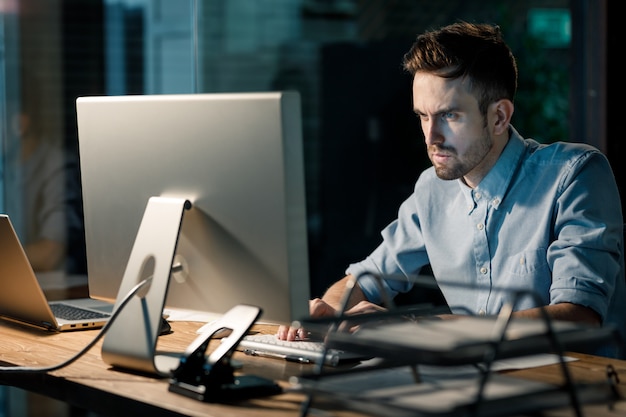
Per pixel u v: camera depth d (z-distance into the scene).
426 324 1.26
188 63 6.02
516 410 1.13
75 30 5.85
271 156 1.48
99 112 1.75
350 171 7.07
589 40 4.14
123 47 5.89
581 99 4.20
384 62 6.95
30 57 5.76
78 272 5.48
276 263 1.50
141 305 1.60
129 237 1.72
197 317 2.15
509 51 2.05
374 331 1.23
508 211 2.15
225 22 6.92
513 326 1.23
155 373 1.58
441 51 1.96
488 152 2.03
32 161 5.67
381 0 6.80
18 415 4.07
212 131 1.55
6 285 2.05
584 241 1.98
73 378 1.58
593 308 1.89
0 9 5.69
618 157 3.64
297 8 6.96
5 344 1.89
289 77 7.00
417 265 2.40
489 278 2.17
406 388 1.22
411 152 7.03
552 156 2.12
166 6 5.97
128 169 1.70
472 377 1.39
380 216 7.08
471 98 1.97
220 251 1.57
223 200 1.55
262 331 1.99
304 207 1.50
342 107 7.00
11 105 5.71
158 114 1.63
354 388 1.25
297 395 1.47
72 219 5.59
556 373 1.59
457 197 2.26
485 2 6.02
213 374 1.44
